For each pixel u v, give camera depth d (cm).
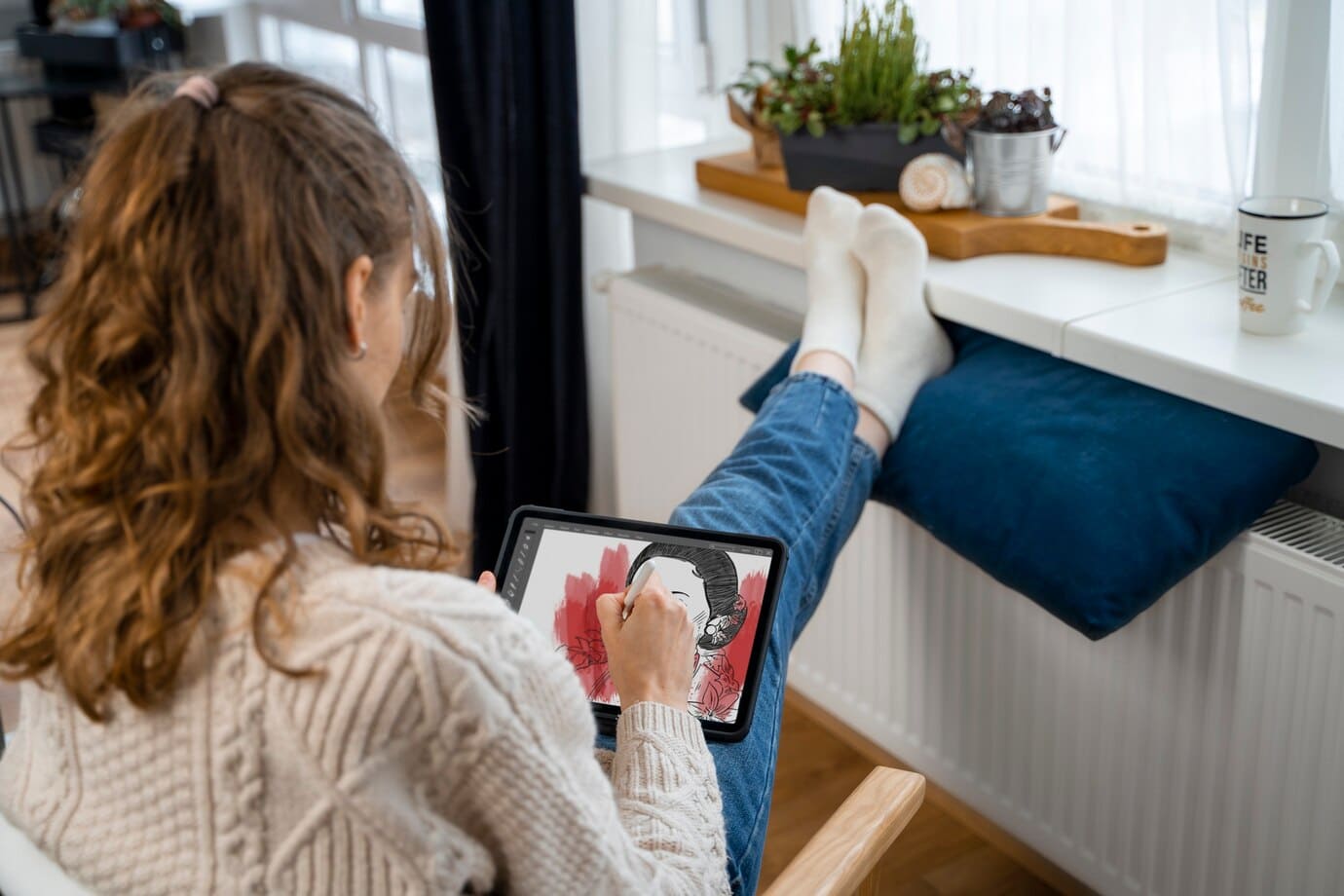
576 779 77
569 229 219
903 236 169
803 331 175
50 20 386
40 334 72
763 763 128
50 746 76
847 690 196
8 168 408
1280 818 140
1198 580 142
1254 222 142
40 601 74
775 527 150
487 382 227
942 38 199
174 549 67
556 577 134
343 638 68
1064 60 182
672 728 102
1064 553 142
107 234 68
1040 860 180
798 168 192
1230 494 135
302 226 69
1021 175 175
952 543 154
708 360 199
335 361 71
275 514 71
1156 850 157
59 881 76
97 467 68
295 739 68
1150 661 150
